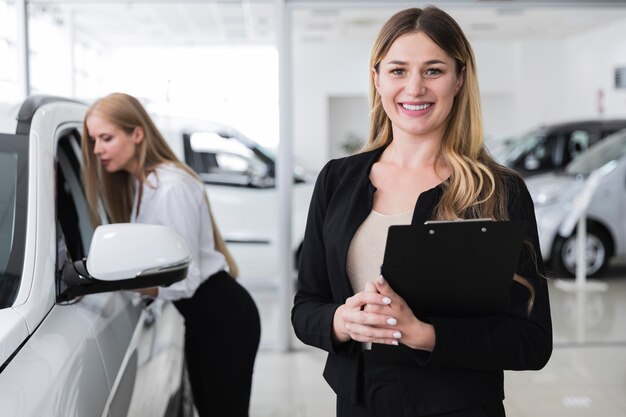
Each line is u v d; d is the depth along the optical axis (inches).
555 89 642.8
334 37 625.3
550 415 142.6
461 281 50.1
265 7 353.7
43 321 58.0
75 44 244.7
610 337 197.6
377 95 59.9
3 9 182.9
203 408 101.6
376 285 50.1
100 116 90.4
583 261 258.5
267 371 171.5
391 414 54.0
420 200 54.3
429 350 50.8
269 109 241.6
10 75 182.5
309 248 59.9
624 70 531.8
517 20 520.7
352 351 55.0
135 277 62.0
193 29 396.5
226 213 240.2
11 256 59.9
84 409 53.1
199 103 248.5
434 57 53.9
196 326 99.0
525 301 52.4
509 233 48.7
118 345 67.4
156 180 92.6
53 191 68.1
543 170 324.5
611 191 265.6
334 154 681.0
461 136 56.2
